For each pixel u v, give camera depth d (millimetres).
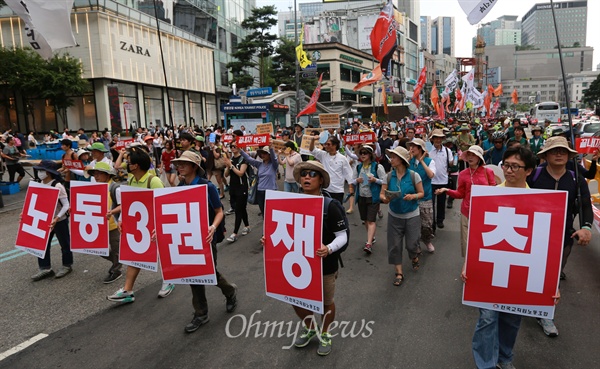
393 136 12930
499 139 9586
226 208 10508
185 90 37688
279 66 45594
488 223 3162
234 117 23031
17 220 9859
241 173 7703
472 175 5188
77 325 4590
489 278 3172
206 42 41844
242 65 41906
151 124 29953
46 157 19047
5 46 27516
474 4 6652
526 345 3924
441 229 8234
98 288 5629
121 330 4449
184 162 4332
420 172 6492
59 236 6031
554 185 4270
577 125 22031
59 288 5664
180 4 37000
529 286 3072
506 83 139375
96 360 3898
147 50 32094
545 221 3021
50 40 7207
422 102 71625
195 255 4203
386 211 9984
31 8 7020
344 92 61031
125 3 29875
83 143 13078
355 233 8133
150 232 4773
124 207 4879
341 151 13117
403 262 6363
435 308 4754
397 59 77812
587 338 4023
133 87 30984
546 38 150875
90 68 27734
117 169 8586
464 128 11594
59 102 26125
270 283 3791
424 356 3785
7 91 28906
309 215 3553
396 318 4535
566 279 5523
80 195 5523
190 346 4078
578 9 146500
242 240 7797
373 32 15594
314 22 76125
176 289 5516
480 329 3264
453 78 33844
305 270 3592
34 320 4742
